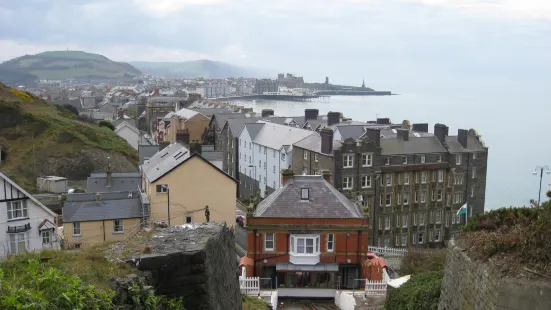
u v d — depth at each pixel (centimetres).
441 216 6762
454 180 6850
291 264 4138
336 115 8600
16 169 7500
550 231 1413
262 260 4144
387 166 6356
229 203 5119
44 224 4050
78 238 4438
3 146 8012
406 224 6556
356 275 4159
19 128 8406
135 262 1530
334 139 7231
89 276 1372
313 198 4259
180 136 7206
